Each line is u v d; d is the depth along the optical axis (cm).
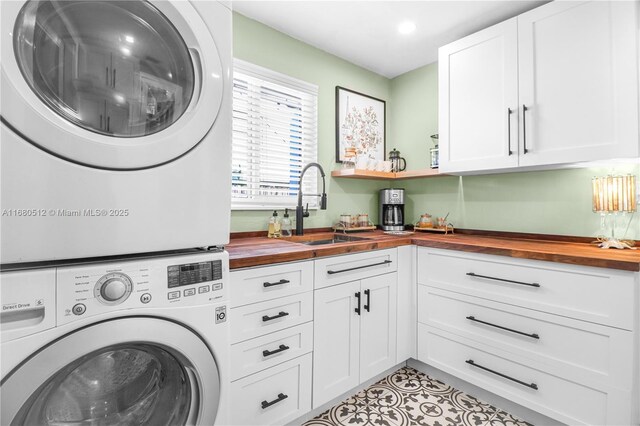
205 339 91
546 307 148
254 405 132
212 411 94
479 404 171
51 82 73
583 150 155
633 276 125
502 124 184
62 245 71
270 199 216
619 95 145
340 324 166
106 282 75
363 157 248
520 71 176
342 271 165
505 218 220
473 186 238
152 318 82
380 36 223
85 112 78
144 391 96
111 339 75
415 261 204
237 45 196
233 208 197
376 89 283
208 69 93
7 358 65
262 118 211
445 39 226
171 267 86
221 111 97
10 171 65
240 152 201
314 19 204
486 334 169
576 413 139
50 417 82
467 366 177
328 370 160
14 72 66
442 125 216
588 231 184
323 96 244
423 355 199
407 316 204
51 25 73
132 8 83
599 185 170
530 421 156
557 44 163
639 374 126
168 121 90
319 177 242
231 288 125
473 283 175
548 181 200
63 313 70
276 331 139
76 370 83
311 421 157
